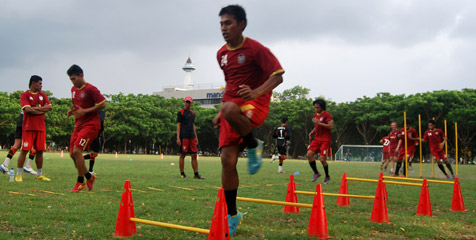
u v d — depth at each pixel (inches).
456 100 1622.8
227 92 150.8
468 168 866.8
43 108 319.9
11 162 573.9
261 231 161.2
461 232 171.0
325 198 275.3
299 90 2223.2
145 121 2058.3
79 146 252.1
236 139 144.3
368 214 211.0
